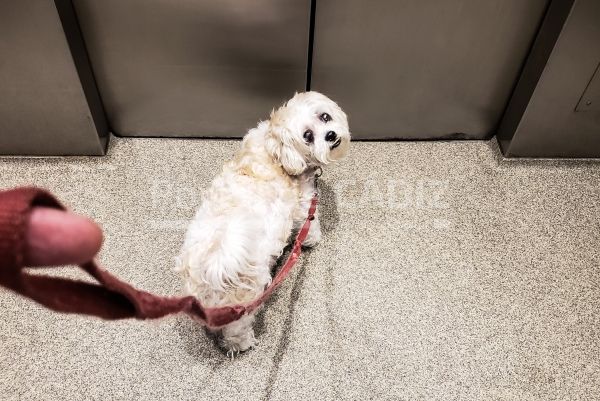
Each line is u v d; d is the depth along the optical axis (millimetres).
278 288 1749
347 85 1990
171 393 1535
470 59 1913
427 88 2004
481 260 1851
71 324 1645
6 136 1967
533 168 2119
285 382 1564
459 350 1643
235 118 2090
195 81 1948
